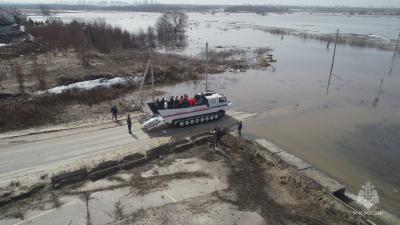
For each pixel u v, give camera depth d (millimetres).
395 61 63438
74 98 34219
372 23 170375
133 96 37594
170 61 55719
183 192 19000
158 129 27906
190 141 25094
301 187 19859
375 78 49844
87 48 59188
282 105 36594
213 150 24312
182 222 16453
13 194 18016
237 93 40781
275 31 118875
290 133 29188
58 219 16391
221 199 18469
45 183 19312
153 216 16797
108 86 39531
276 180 20625
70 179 19625
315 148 26547
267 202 18438
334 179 21906
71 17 181500
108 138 25719
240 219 16891
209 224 16391
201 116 29469
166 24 99062
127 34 77875
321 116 33531
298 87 44250
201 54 66312
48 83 39594
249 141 25844
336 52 74500
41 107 30984
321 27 141875
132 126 28312
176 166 21922
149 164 22141
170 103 27938
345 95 40938
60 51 61281
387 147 27062
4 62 50500
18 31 80125
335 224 16844
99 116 30531
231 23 168125
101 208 17328
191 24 158625
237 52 70375
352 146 27078
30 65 48531
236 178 20656
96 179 20094
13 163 21500
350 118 33156
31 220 16266
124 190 19016
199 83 45438
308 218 17219
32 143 24531
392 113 34812
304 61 63156
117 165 21266
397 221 18078
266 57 64750
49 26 79375
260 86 44406
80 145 24344
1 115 28266
